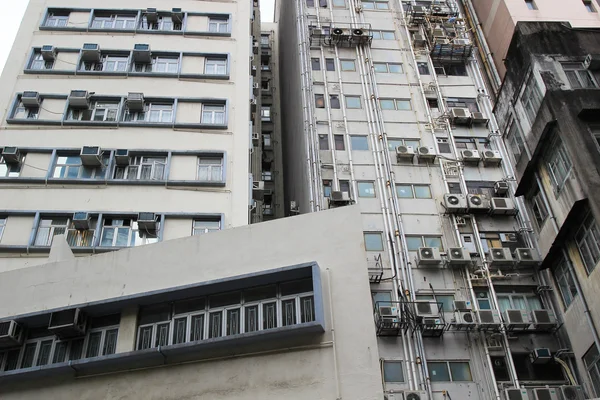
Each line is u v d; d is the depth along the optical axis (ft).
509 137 81.87
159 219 81.56
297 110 108.17
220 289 48.62
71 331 49.70
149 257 52.90
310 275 47.21
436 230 86.89
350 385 42.16
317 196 88.89
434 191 91.30
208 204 83.87
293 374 43.78
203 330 47.70
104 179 84.38
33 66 97.96
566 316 70.54
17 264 77.15
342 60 106.93
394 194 89.71
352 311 45.09
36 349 50.57
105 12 105.50
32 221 80.79
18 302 53.67
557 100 67.72
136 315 49.57
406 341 74.69
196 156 88.79
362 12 114.32
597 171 62.49
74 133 89.66
